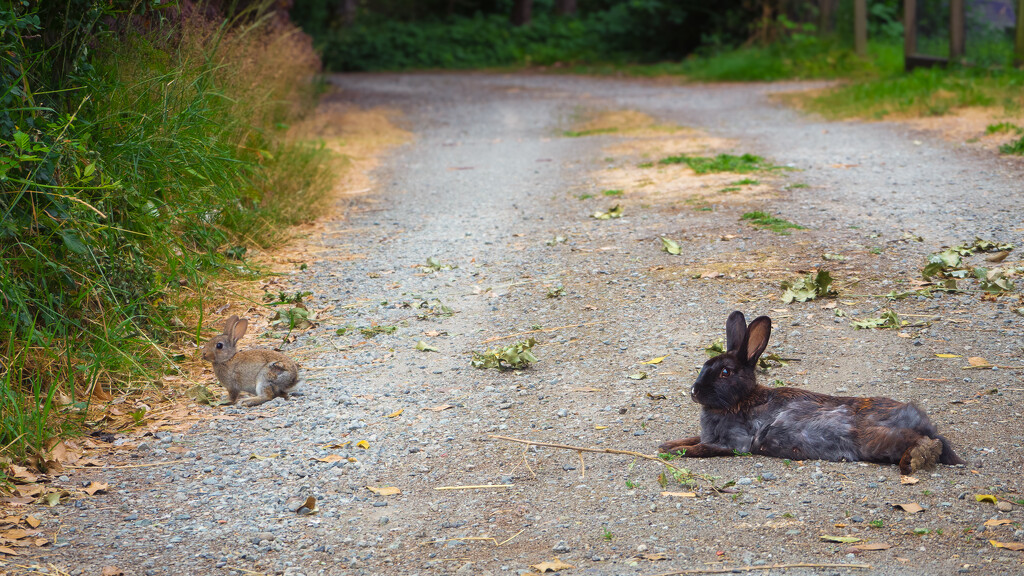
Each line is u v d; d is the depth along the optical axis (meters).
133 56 7.71
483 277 8.02
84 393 5.56
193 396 5.64
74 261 5.97
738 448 4.56
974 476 4.17
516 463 4.64
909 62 22.95
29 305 5.61
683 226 9.23
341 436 5.05
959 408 4.94
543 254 8.62
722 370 4.51
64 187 5.51
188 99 8.05
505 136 17.61
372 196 11.95
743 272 7.57
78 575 3.66
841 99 19.08
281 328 6.88
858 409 4.40
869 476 4.22
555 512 4.12
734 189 10.80
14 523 4.11
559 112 20.84
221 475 4.61
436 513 4.17
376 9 47.47
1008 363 5.51
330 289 7.80
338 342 6.59
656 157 13.81
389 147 16.44
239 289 7.70
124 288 6.27
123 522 4.14
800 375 5.52
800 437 4.43
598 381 5.68
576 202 10.90
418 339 6.60
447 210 10.89
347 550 3.87
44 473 4.65
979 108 15.91
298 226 10.08
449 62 39.06
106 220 6.21
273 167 10.91
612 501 4.19
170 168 7.21
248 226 9.07
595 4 47.88
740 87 24.55
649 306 6.96
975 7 20.69
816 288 6.90
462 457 4.74
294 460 4.76
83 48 6.85
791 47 27.69
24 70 6.00
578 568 3.63
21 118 5.71
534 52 39.16
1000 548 3.58
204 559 3.81
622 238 8.98
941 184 10.58
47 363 5.47
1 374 5.19
